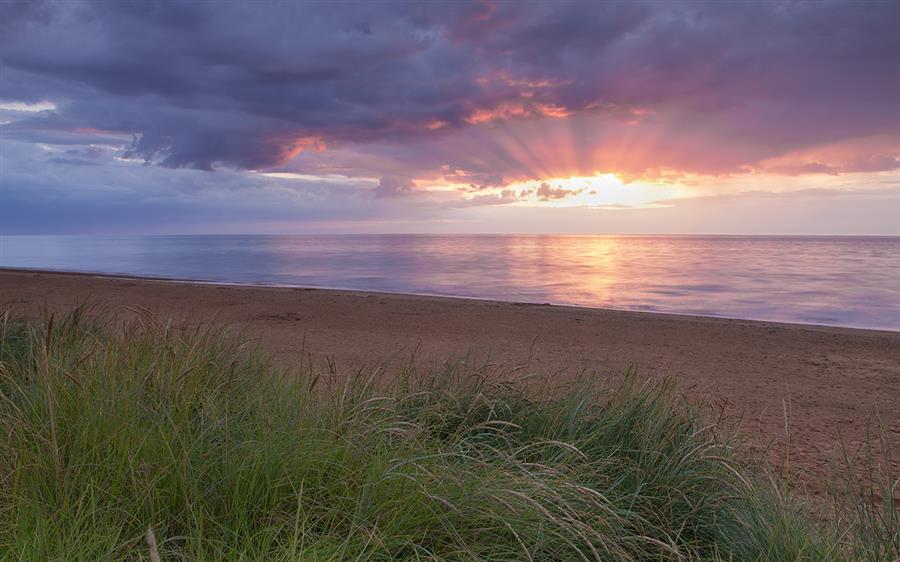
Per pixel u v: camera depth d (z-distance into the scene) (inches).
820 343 531.8
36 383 134.0
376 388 180.1
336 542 99.6
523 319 646.5
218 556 93.4
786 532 117.0
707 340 537.0
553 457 143.2
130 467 102.3
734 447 166.6
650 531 126.3
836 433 262.1
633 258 2279.8
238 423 129.8
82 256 2657.5
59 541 85.7
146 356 147.2
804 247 4128.9
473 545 104.9
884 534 119.5
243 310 657.6
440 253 2819.9
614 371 376.2
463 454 132.3
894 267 1664.6
